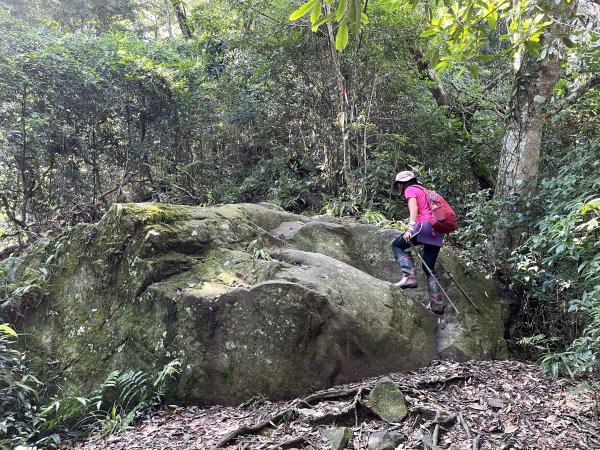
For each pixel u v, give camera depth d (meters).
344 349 4.45
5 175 8.46
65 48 8.62
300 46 8.79
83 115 8.97
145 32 17.94
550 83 6.53
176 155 10.44
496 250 6.43
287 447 3.34
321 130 9.38
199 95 10.17
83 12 15.12
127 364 4.62
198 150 10.71
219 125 10.50
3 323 5.38
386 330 4.77
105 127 9.60
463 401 4.03
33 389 4.75
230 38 9.75
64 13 14.87
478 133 9.88
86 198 9.27
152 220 5.09
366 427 3.57
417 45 8.36
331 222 6.59
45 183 8.93
